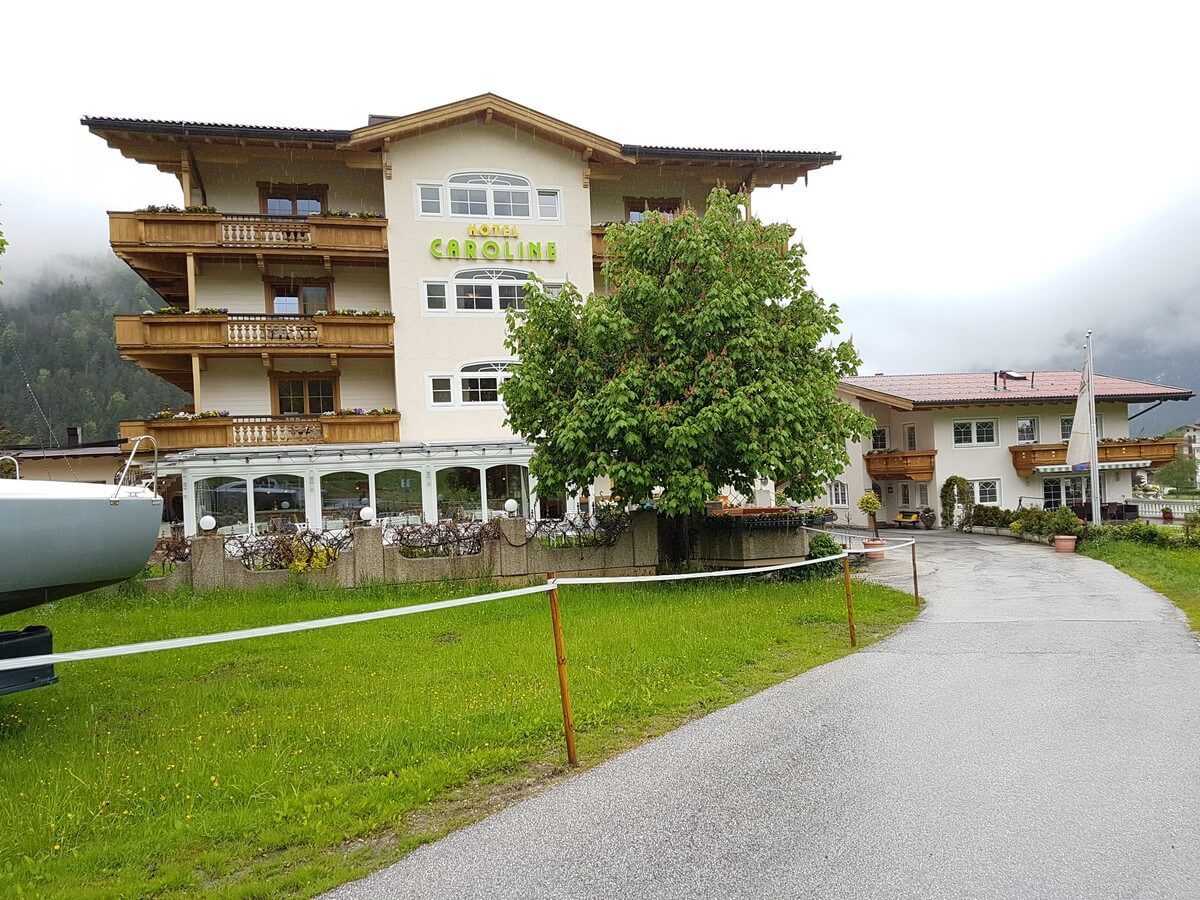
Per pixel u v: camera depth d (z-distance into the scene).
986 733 5.73
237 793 4.89
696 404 13.53
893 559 20.50
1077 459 24.58
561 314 14.91
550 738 5.95
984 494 33.81
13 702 7.30
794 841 4.05
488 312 23.75
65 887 3.75
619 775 5.13
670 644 8.99
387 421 22.41
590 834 4.22
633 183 26.69
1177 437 36.41
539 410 14.86
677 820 4.37
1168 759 5.09
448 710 6.55
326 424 21.86
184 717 6.69
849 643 9.35
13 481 6.29
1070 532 22.08
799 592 13.38
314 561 14.14
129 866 3.98
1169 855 3.78
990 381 38.31
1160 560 17.39
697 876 3.71
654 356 14.52
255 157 23.39
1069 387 35.81
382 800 4.72
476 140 24.09
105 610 12.34
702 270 14.48
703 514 16.39
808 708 6.58
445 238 23.58
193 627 10.84
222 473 19.77
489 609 12.20
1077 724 5.89
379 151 23.44
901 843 3.98
